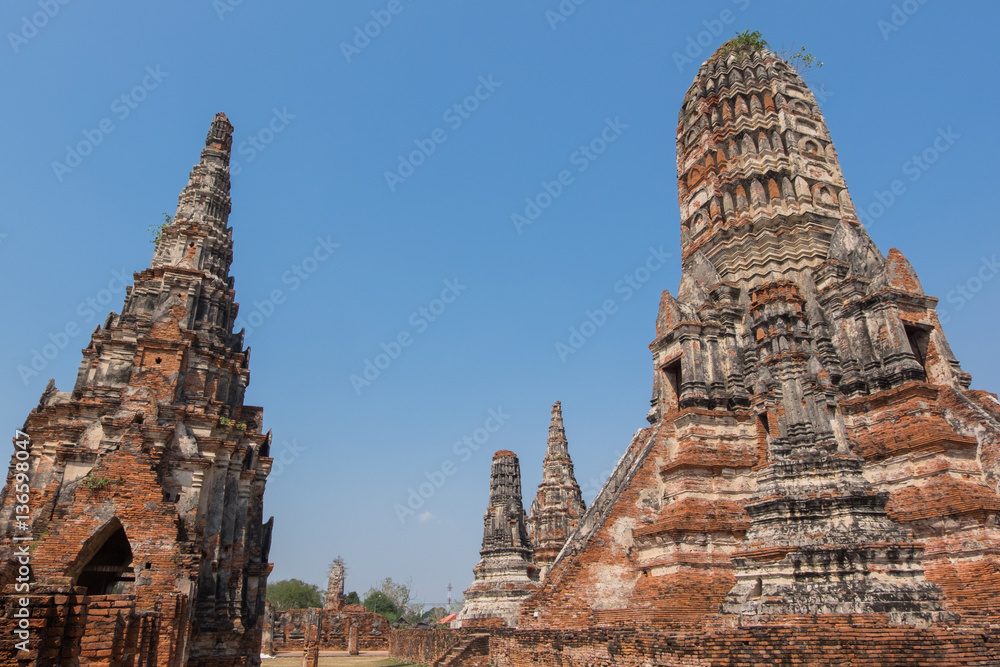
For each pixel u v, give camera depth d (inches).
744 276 1374.3
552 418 2390.5
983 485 956.0
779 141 1469.0
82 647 498.6
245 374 1870.1
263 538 1656.0
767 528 757.9
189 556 986.7
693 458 1130.7
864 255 1213.7
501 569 1854.1
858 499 719.1
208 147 2106.3
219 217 2007.9
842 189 1460.4
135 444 813.2
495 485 2007.9
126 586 983.6
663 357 1325.0
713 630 716.0
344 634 3184.1
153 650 652.7
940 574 888.9
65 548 738.2
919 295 1152.2
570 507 2217.0
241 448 1498.5
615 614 1060.5
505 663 1095.0
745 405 1209.4
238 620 1370.6
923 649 557.0
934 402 1039.0
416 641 2034.9
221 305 1807.3
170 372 1285.7
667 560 1049.5
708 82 1649.9
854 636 572.7
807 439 794.8
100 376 1499.8
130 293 1775.3
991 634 576.1
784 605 678.5
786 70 1585.9
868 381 1111.0
